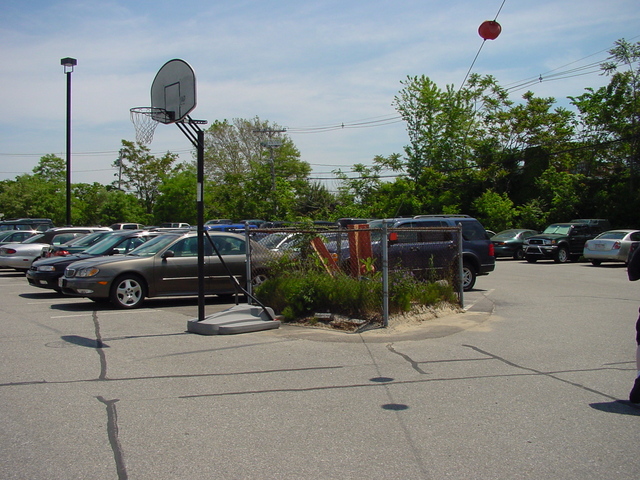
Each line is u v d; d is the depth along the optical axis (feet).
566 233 89.66
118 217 183.01
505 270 72.69
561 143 137.18
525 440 15.23
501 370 22.49
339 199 169.07
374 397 19.07
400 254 33.83
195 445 14.93
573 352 25.58
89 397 19.12
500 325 32.27
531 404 18.26
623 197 121.70
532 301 42.32
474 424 16.46
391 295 31.73
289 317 32.17
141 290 39.27
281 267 34.45
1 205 177.88
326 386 20.39
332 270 33.30
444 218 50.49
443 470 13.35
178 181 167.12
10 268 75.82
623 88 125.18
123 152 205.98
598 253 77.56
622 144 125.90
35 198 179.32
